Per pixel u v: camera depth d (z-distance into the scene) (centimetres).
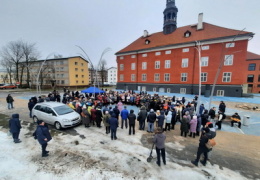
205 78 2573
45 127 582
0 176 456
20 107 1560
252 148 691
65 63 4869
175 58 2870
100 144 701
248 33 2134
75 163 534
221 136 845
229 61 2342
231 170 516
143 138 786
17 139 695
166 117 898
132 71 3569
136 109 1480
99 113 926
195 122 788
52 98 1464
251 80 3494
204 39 2495
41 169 495
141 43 3584
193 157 601
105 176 465
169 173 488
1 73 6350
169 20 3186
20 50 4062
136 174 479
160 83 3103
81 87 5266
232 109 1588
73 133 841
